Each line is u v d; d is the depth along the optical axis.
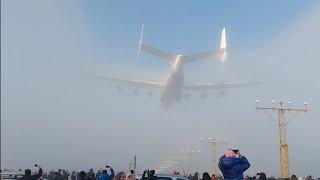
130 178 18.72
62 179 26.55
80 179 19.08
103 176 17.73
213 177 21.42
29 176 16.27
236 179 10.31
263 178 17.73
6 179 21.25
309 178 26.31
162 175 18.09
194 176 32.88
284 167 44.28
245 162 10.48
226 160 10.43
